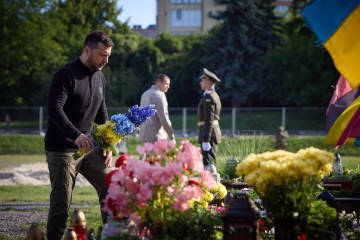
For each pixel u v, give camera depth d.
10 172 20.02
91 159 7.60
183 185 5.67
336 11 7.82
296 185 5.48
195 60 58.31
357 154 32.31
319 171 5.69
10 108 46.34
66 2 66.62
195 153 5.66
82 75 7.43
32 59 57.69
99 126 7.00
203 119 14.50
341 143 8.31
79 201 13.97
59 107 7.22
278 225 5.59
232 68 54.69
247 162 5.63
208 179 5.71
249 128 44.59
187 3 91.44
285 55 53.56
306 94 52.50
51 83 7.33
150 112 7.13
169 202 5.54
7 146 36.62
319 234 5.84
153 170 5.43
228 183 11.61
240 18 55.44
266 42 56.00
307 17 7.91
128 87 57.94
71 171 7.43
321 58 52.25
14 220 11.17
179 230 5.69
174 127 44.31
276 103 56.62
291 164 5.40
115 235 5.75
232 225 5.37
